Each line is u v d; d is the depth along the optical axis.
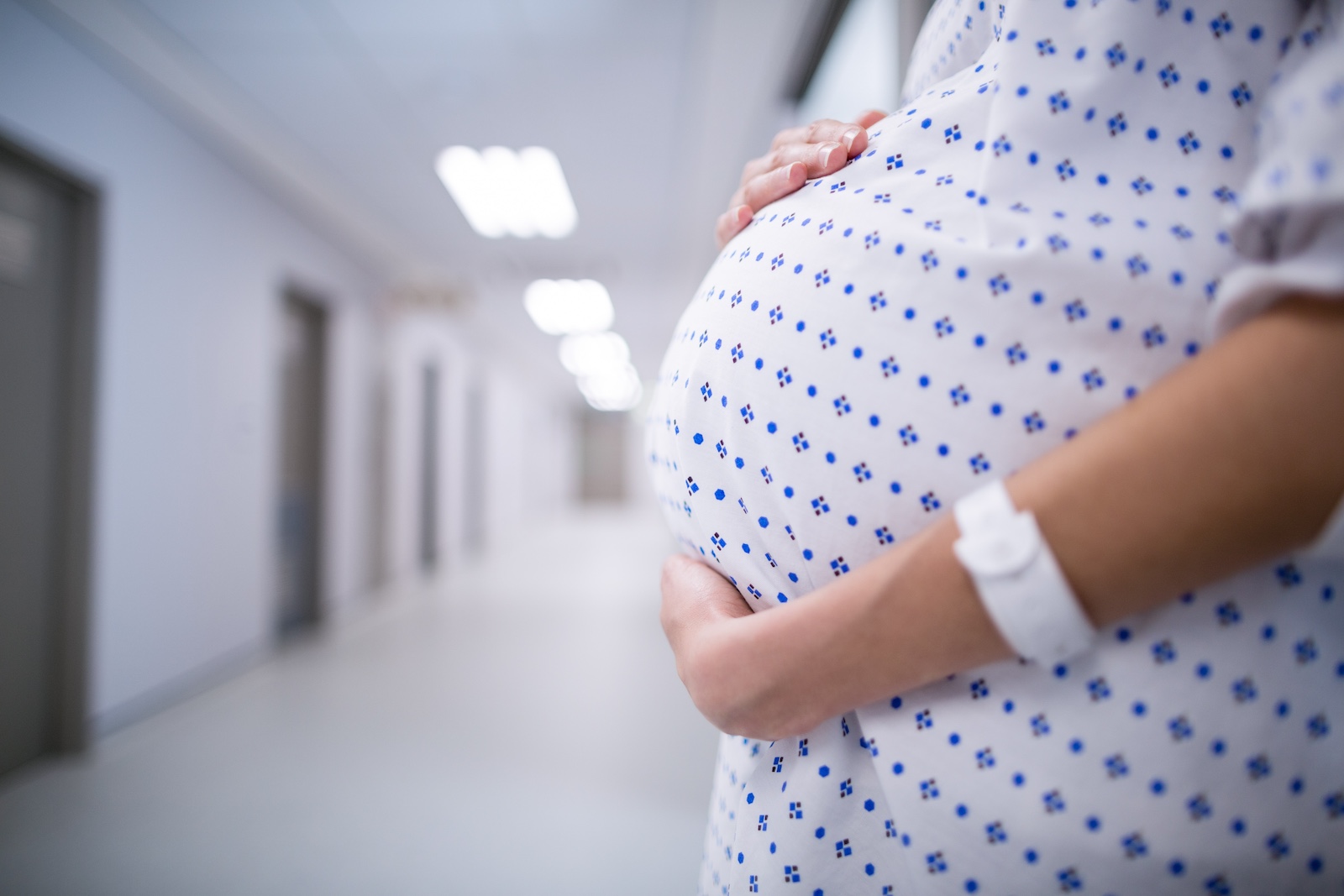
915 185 0.31
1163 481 0.21
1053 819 0.26
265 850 1.82
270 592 4.11
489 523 9.92
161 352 2.92
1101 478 0.22
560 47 2.68
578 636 4.37
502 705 3.00
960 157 0.31
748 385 0.33
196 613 3.15
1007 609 0.23
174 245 3.01
